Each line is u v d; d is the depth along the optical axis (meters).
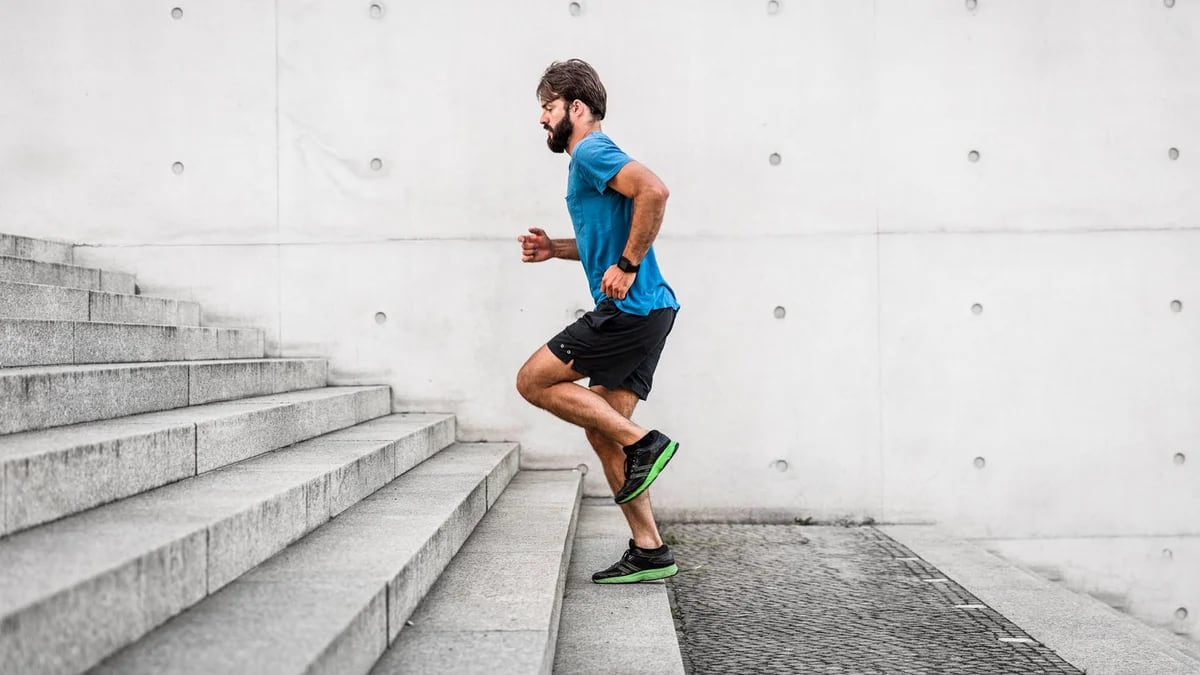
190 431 2.80
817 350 5.46
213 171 5.46
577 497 4.78
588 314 3.30
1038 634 3.33
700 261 5.46
